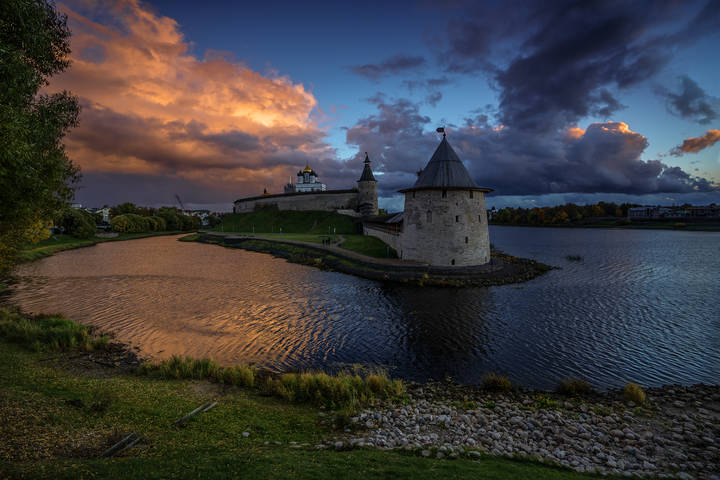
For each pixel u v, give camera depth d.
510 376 14.16
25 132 8.62
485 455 8.05
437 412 10.70
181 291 29.44
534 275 36.06
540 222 178.25
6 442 6.77
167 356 15.66
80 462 6.18
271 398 11.40
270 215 103.19
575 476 7.25
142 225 108.31
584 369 14.80
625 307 24.22
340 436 8.94
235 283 32.94
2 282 33.28
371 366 15.05
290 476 6.17
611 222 161.12
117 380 12.17
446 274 34.38
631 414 10.87
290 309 23.80
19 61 8.69
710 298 26.80
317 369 14.68
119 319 21.17
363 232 76.50
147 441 7.73
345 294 28.30
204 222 186.25
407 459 7.43
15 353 14.22
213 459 6.82
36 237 19.14
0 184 8.83
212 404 10.34
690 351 16.61
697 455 8.66
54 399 9.61
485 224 39.94
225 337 18.30
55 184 12.45
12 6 8.35
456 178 37.16
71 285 31.88
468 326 20.22
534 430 9.72
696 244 74.50
